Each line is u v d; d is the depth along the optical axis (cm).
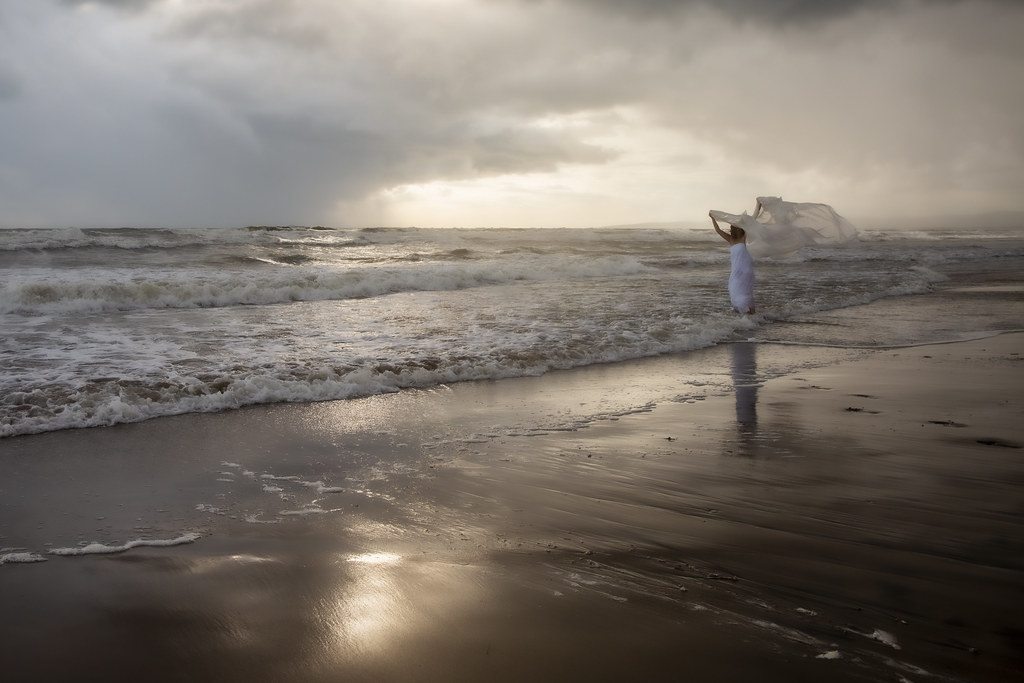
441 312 1119
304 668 217
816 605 256
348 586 274
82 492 386
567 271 1839
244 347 794
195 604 259
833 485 397
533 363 773
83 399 562
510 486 400
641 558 301
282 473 423
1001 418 557
